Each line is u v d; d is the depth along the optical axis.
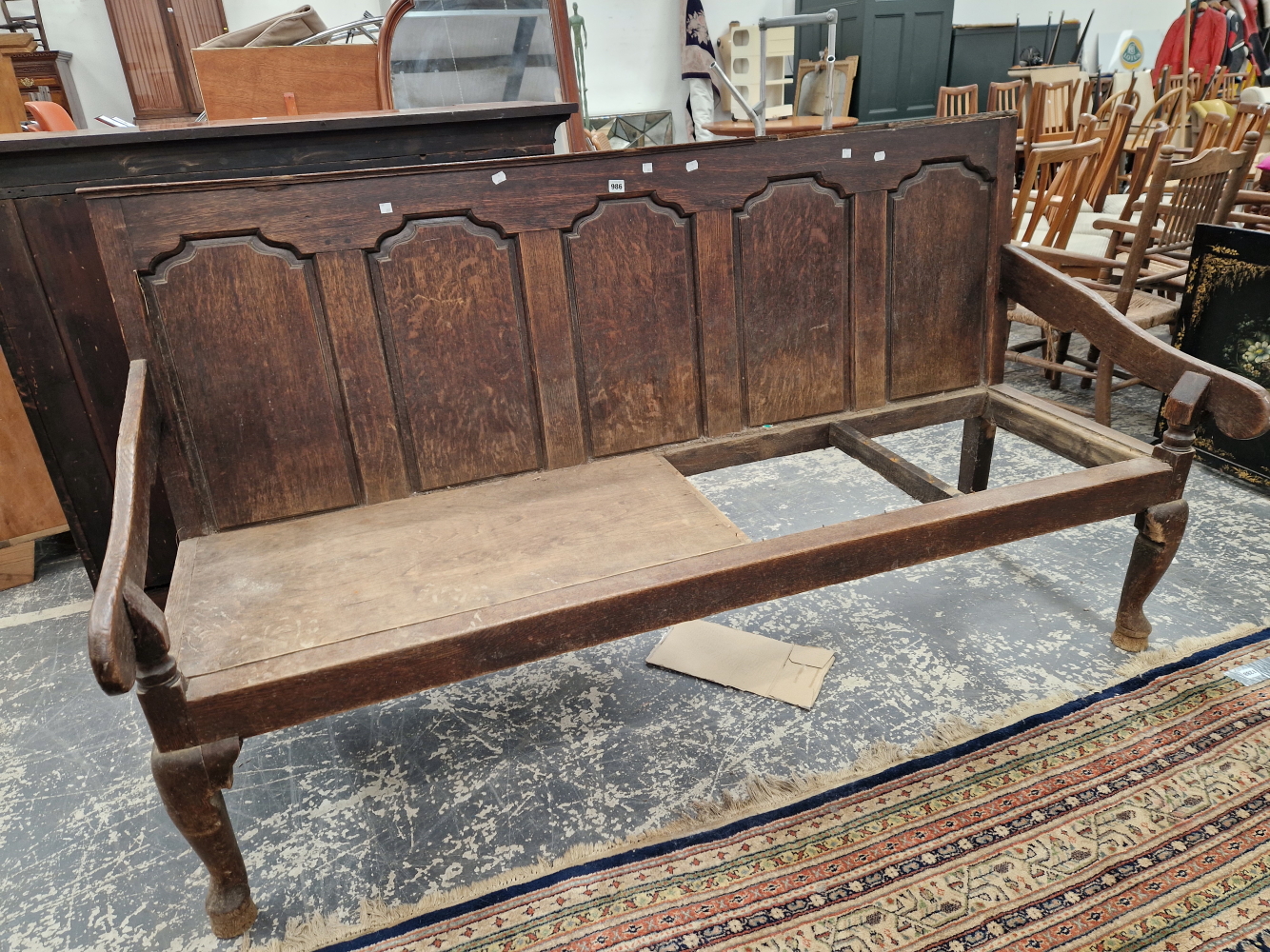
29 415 2.17
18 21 5.86
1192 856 1.42
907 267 2.10
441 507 1.78
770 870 1.45
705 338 1.96
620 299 1.88
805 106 6.72
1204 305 2.79
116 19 5.91
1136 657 1.93
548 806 1.65
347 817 1.66
